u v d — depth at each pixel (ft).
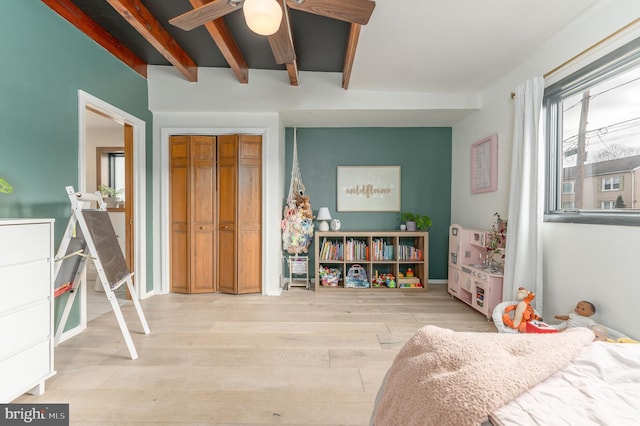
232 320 9.15
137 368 6.30
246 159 11.83
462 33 7.84
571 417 2.22
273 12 4.74
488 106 11.11
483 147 11.30
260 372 6.17
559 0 6.55
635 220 5.65
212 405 5.13
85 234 6.60
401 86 11.13
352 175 14.20
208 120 11.87
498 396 2.43
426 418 2.58
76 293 7.61
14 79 6.30
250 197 11.92
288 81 11.51
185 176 11.87
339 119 12.96
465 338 3.48
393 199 14.23
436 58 9.12
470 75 10.18
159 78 11.44
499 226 9.72
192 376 6.01
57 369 6.23
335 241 13.96
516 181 8.73
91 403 5.16
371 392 5.53
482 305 9.61
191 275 11.91
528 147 8.22
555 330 6.72
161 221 11.94
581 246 6.97
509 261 8.75
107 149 15.98
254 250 12.03
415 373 3.13
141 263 11.13
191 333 8.15
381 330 8.44
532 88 8.21
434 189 14.24
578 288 7.05
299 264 13.12
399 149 14.20
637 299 5.73
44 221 5.45
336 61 10.65
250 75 11.48
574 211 7.42
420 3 6.71
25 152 6.56
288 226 12.57
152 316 9.46
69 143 7.73
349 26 8.46
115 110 9.54
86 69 8.30
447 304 10.91
